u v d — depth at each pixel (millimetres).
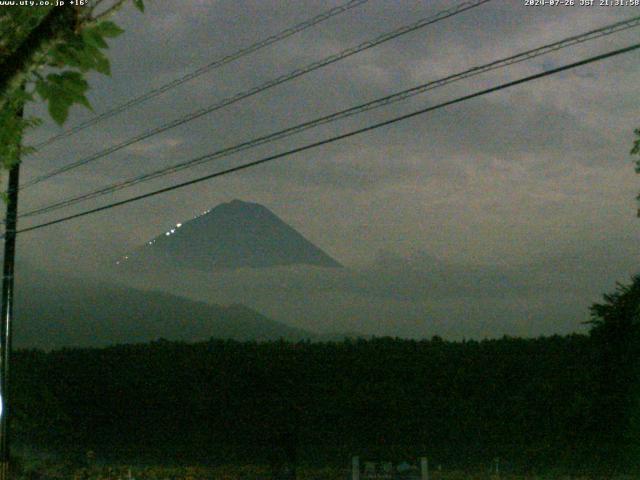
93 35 5195
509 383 26953
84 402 32062
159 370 31125
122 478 22109
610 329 24469
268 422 28578
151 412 30469
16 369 30688
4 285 21297
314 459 24688
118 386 31531
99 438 30000
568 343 26734
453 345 28828
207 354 31375
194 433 29172
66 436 30656
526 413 25891
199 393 30125
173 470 23156
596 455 23672
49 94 5188
